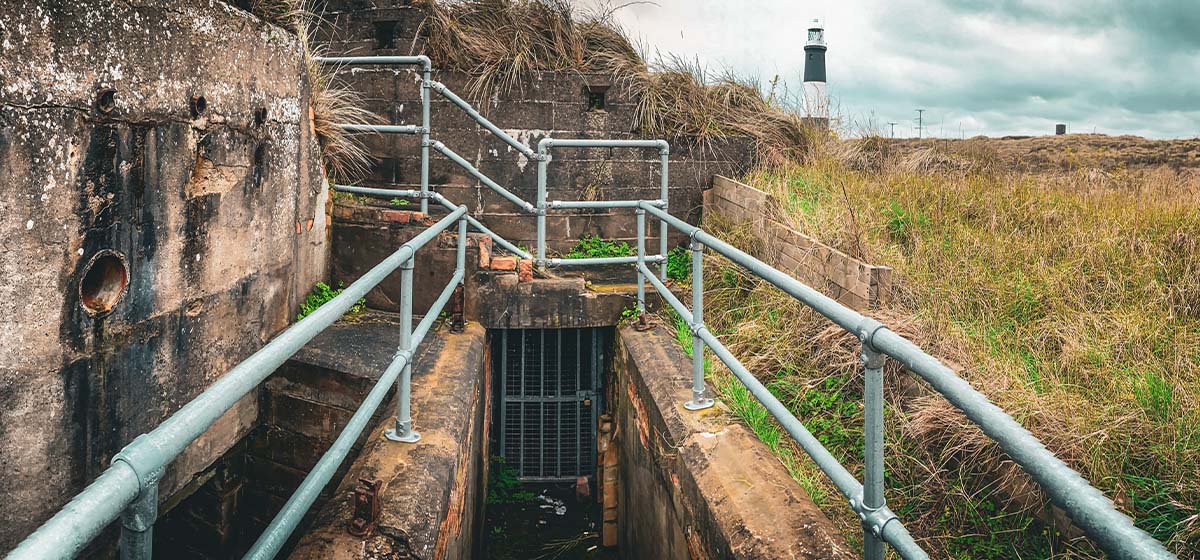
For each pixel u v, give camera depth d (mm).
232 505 5047
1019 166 10094
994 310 4969
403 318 3707
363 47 7754
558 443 7078
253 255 4668
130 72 3441
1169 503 3172
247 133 4457
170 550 5176
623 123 8008
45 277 3166
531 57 8000
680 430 4156
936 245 5891
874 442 2297
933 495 3848
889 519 2246
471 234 6285
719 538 3295
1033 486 3531
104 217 3412
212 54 4023
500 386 6934
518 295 6215
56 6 3041
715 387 4734
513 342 7199
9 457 3148
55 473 3336
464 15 8125
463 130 7746
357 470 3566
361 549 3002
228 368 4473
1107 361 4141
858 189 7465
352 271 6188
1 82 2865
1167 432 3498
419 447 3795
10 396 3109
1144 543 1262
